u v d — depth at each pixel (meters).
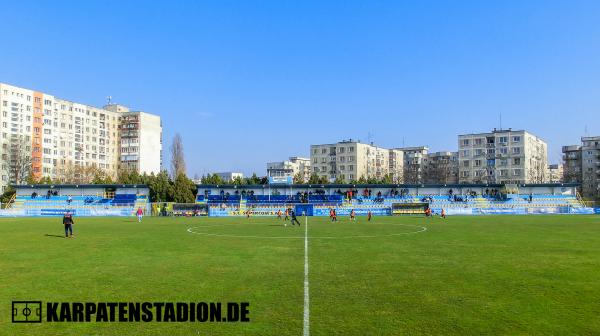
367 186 96.00
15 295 15.26
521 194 93.44
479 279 17.59
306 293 15.21
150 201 96.81
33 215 86.62
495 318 12.19
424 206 86.75
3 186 123.75
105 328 11.69
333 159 166.00
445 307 13.30
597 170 162.00
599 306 13.42
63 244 31.61
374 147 173.12
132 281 17.47
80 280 17.73
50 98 139.38
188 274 18.91
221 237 37.00
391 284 16.66
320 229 46.00
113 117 163.25
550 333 10.96
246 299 14.43
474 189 95.69
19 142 122.38
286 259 23.34
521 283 16.80
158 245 30.72
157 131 171.38
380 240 33.69
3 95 125.25
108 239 35.47
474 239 34.09
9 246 30.33
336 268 20.31
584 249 27.33
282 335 10.89
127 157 162.25
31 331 11.48
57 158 141.25
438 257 23.89
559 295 14.83
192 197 105.69
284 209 87.19
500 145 145.00
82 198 92.75
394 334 10.87
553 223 54.84
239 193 96.44
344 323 11.77
